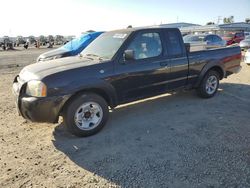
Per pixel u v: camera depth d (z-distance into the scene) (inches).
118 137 185.0
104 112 191.9
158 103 260.4
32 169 147.4
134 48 206.8
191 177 134.8
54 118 174.6
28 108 170.2
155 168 144.2
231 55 284.4
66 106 178.5
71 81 175.2
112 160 154.2
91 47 227.8
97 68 187.3
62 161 155.2
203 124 203.5
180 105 252.8
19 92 175.6
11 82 394.9
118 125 206.8
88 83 180.1
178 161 150.4
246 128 194.4
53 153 165.0
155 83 220.8
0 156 162.2
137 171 141.9
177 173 138.7
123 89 201.9
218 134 184.7
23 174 142.8
